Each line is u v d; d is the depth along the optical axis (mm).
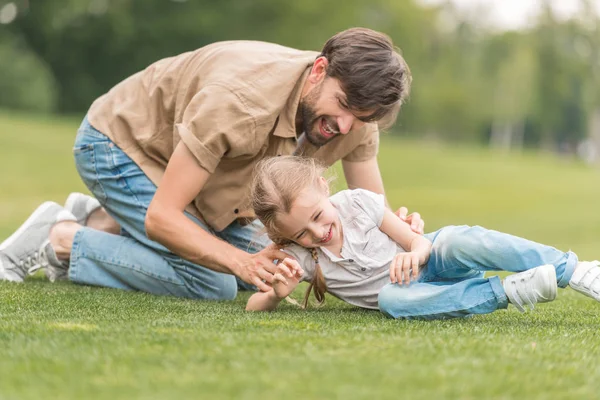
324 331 2486
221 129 3086
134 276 3689
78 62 36188
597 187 21453
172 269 3646
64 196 12367
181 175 3125
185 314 2949
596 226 11391
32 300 3264
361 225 3189
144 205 3637
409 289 2977
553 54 50875
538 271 2816
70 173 15117
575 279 2924
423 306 2938
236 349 2117
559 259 2953
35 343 2178
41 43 35594
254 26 35375
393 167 21453
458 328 2674
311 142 3312
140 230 3705
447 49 50375
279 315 2980
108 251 3732
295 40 35219
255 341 2234
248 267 3115
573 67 51719
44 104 33094
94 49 35719
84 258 3766
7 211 10023
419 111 50844
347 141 3699
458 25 51031
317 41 35250
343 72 3016
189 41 36000
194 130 3107
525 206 14930
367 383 1784
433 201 15047
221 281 3645
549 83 51781
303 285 4395
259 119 3117
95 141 3699
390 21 42250
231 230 3764
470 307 2910
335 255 3174
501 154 32312
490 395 1731
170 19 35062
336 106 3074
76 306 3121
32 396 1673
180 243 3129
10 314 2854
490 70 50656
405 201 14766
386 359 2033
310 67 3209
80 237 3785
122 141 3668
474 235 3047
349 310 3328
